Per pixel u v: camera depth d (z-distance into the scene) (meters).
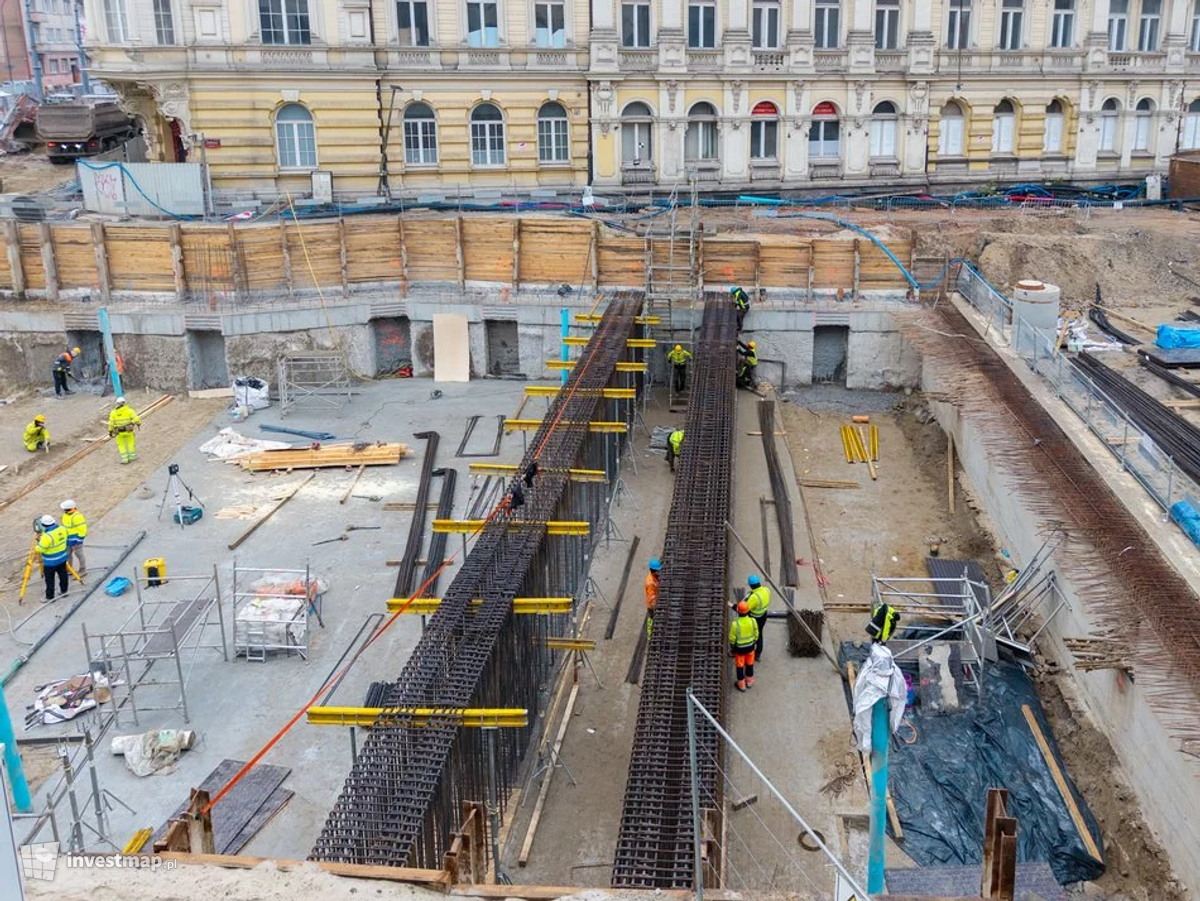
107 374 33.62
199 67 37.59
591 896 9.57
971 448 25.38
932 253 34.94
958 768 16.23
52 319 33.06
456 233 34.69
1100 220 39.44
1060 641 18.23
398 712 13.26
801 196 43.22
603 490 23.98
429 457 27.62
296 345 33.78
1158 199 42.97
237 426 30.42
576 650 18.19
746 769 16.22
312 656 18.98
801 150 43.06
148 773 15.94
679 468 21.02
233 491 26.06
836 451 28.72
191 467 27.50
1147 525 18.88
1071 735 16.94
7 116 60.34
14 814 12.68
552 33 40.88
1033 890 13.24
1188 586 16.69
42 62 85.31
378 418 31.06
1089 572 17.22
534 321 34.00
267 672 18.53
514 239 34.44
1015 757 16.58
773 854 14.56
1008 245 34.41
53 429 30.23
